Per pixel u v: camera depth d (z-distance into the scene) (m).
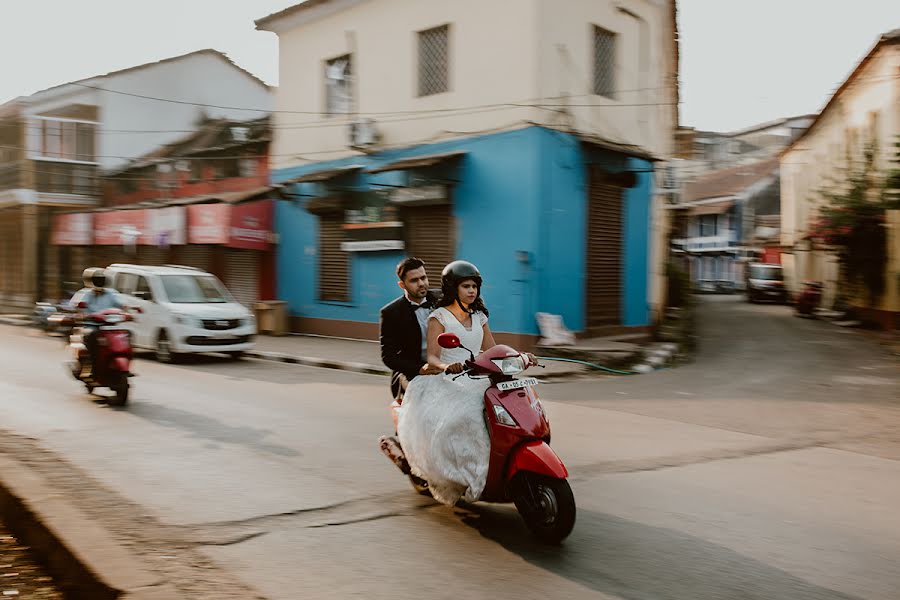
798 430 8.35
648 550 4.39
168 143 29.98
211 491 5.42
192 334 13.86
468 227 15.39
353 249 17.77
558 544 4.44
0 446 6.68
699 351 16.81
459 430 4.60
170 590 3.56
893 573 4.13
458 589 3.78
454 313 4.91
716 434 7.99
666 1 17.45
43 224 28.69
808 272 32.91
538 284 14.36
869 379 12.59
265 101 31.92
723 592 3.81
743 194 48.53
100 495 5.23
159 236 21.52
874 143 23.45
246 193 19.89
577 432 7.93
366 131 17.08
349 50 18.05
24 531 4.55
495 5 14.88
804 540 4.64
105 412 8.61
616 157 15.73
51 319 9.67
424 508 5.13
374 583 3.83
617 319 16.70
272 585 3.76
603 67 16.23
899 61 21.73
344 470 6.10
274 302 19.28
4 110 27.92
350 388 10.88
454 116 15.67
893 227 22.48
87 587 3.69
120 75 28.94
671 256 24.66
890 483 6.11
